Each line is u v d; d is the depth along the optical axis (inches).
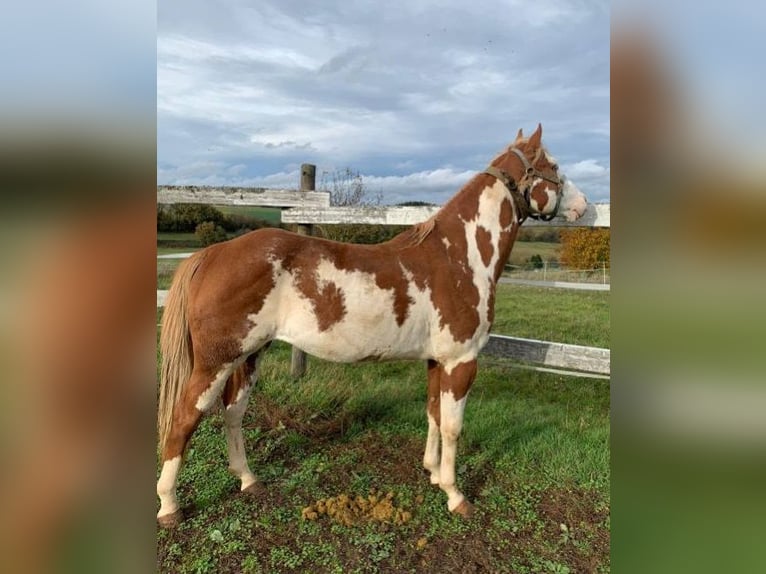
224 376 98.7
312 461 127.7
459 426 107.7
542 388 188.5
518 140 118.6
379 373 192.5
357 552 94.2
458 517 105.8
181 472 119.8
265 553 93.4
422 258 105.4
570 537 99.7
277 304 98.7
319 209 175.6
